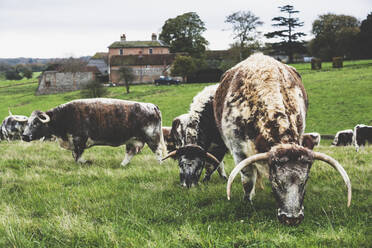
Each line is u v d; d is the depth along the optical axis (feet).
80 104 30.63
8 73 466.29
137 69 272.92
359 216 15.87
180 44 324.80
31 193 21.02
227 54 290.56
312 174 24.30
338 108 115.44
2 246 13.32
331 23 330.54
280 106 15.53
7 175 24.97
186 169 20.75
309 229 14.65
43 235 14.44
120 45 333.83
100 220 16.53
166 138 46.39
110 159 33.63
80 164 30.73
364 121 100.53
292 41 304.50
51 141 55.42
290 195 13.10
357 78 159.02
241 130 16.83
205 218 16.80
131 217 16.39
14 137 65.31
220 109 19.80
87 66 315.17
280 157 13.37
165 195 20.54
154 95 183.73
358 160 31.37
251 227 15.06
